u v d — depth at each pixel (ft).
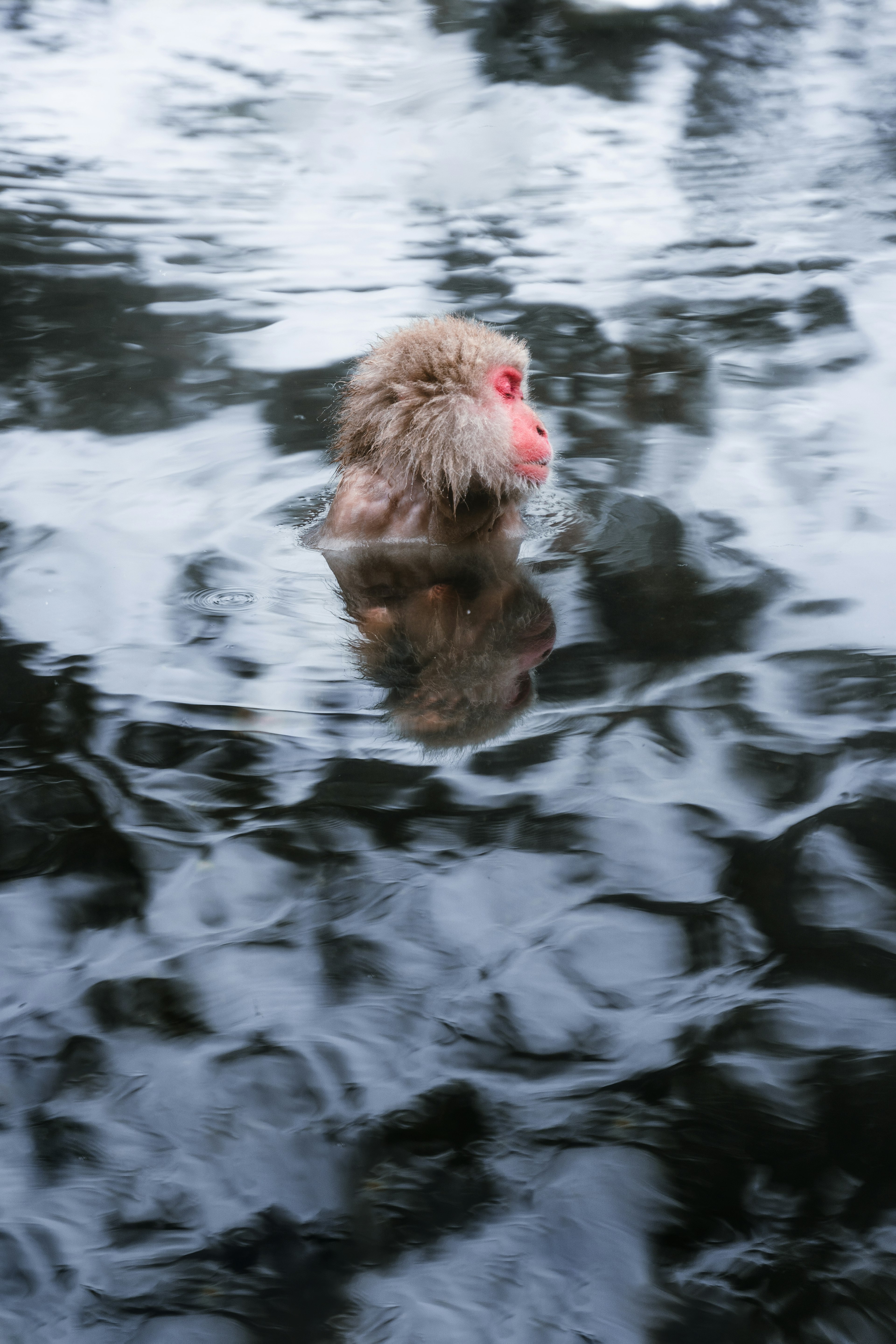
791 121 13.99
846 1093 5.18
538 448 7.40
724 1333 4.28
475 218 11.25
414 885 5.87
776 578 7.03
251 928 5.78
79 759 6.27
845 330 9.18
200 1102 5.22
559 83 15.57
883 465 7.80
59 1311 4.41
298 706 6.48
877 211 11.00
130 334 9.41
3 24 18.04
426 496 7.43
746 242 10.55
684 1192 4.78
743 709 6.39
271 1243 4.65
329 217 11.42
